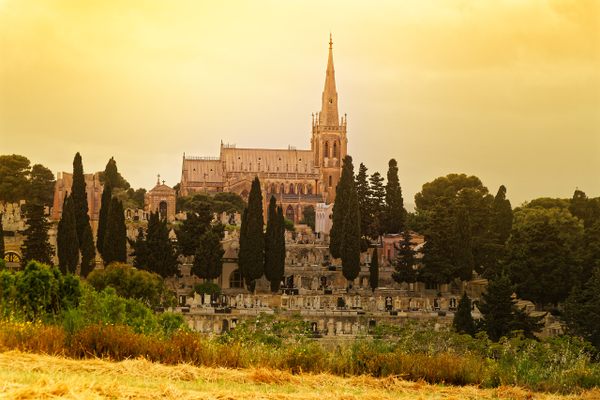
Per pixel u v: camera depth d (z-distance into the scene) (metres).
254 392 66.56
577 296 176.00
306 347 90.62
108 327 86.44
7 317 104.25
